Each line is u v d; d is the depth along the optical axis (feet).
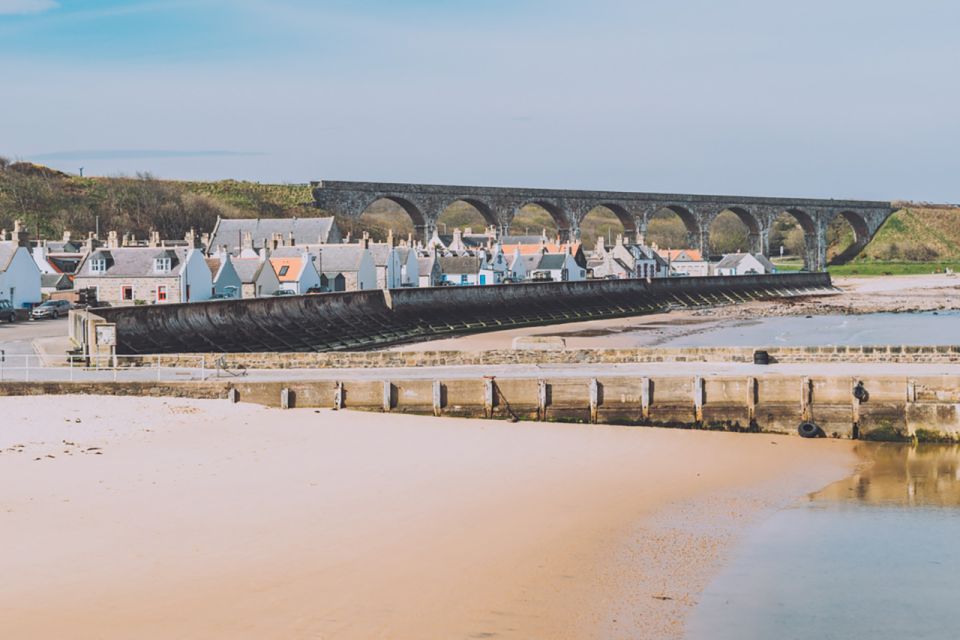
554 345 190.49
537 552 86.99
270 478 109.60
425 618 69.77
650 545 90.58
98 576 75.56
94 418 137.69
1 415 137.28
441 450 129.39
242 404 153.99
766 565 85.51
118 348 211.20
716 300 512.22
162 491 101.81
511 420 153.99
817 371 162.81
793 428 151.43
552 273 506.89
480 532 92.27
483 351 181.88
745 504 107.55
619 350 181.68
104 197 592.19
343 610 70.49
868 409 149.59
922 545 91.91
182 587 73.77
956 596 78.33
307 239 441.27
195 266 297.94
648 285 481.05
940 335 312.50
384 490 106.52
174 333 232.73
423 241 594.65
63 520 89.97
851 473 125.39
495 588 77.10
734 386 152.35
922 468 128.67
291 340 266.77
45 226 538.47
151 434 130.11
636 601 75.72
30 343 216.33
